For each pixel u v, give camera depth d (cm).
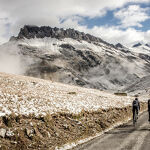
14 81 2995
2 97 1432
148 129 1450
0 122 987
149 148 947
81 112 1617
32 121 1141
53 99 1962
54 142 1059
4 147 865
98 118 1681
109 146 992
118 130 1429
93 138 1209
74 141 1134
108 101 2930
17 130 991
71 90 3691
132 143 1043
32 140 999
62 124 1295
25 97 1666
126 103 3244
